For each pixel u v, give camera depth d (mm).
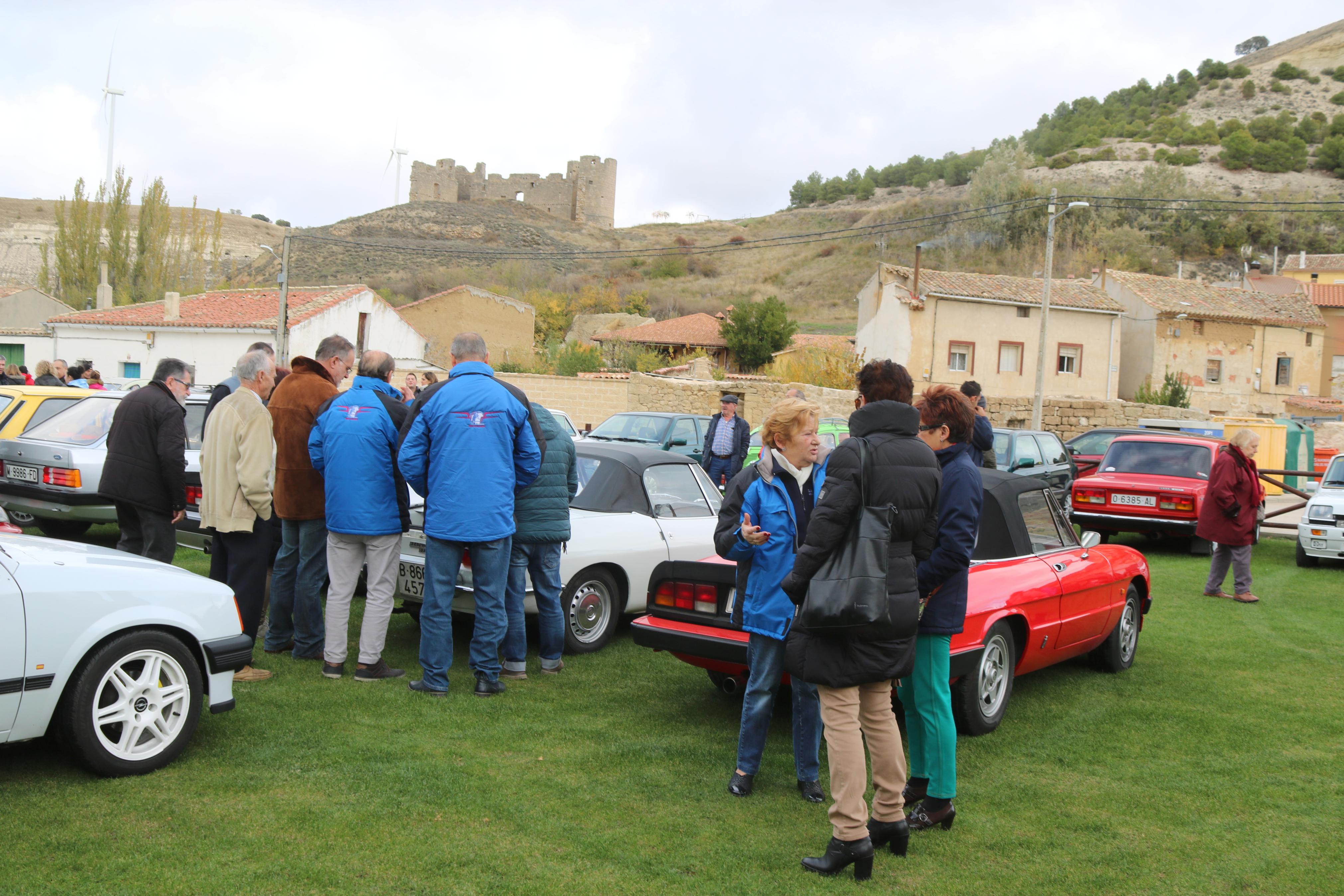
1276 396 40625
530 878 3492
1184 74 143000
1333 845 4117
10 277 96312
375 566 5844
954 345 34594
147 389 6164
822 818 4223
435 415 5527
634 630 5559
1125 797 4617
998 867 3816
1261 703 6316
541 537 6086
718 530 4543
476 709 5457
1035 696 6391
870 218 110750
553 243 110625
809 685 4375
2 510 6141
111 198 56156
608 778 4555
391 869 3498
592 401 28891
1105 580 6555
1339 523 11883
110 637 4195
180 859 3477
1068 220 75750
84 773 4219
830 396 27047
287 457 6086
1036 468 16062
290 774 4332
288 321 32969
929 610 4164
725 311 67625
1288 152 106625
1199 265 75250
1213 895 3637
